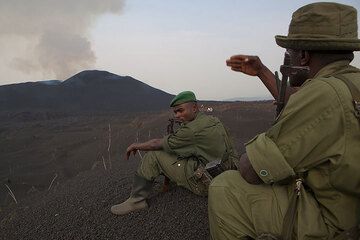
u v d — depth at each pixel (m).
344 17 1.73
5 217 4.75
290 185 1.82
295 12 1.86
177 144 3.34
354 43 1.70
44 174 10.37
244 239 1.91
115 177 5.20
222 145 3.33
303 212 1.72
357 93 1.63
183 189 3.96
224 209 1.93
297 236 1.70
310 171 1.73
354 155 1.60
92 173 6.34
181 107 3.38
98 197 4.35
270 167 1.73
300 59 1.86
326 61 1.80
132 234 3.35
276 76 2.18
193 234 3.20
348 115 1.60
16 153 13.61
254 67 2.51
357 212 1.68
